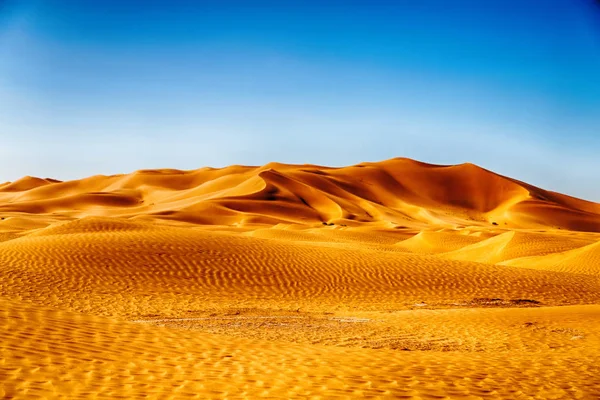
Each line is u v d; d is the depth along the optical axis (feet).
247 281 71.97
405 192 503.20
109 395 22.67
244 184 397.60
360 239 183.83
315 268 79.20
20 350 27.20
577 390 26.23
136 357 28.71
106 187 536.42
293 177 428.15
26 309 35.73
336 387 25.31
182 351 31.04
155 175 530.27
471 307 63.57
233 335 42.24
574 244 135.23
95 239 82.89
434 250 158.40
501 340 41.19
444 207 488.85
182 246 82.74
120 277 68.85
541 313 54.03
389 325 48.47
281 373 27.53
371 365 29.94
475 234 203.72
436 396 24.59
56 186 538.88
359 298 67.67
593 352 36.14
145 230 93.20
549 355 34.88
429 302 66.13
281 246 89.66
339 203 375.25
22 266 69.56
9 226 203.31
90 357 27.63
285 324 48.67
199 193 435.53
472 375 28.45
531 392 25.73
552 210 463.01
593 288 76.74
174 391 23.75
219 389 24.36
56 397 21.94
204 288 67.87
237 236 94.99
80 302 56.95
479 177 528.22
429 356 33.32
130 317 50.75
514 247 133.69
